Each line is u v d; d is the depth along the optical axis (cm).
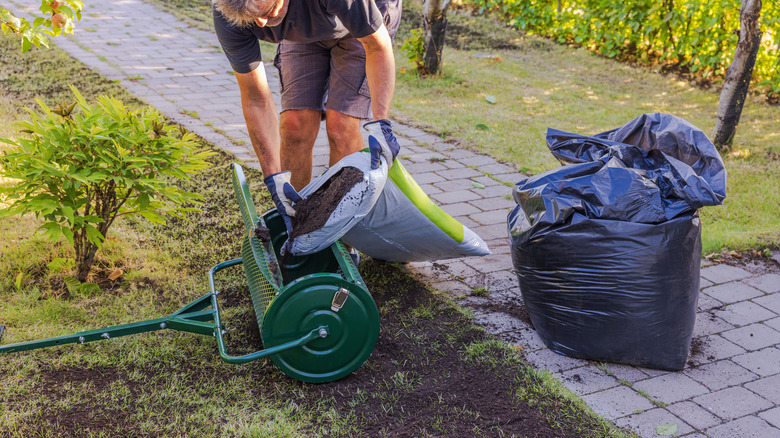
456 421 285
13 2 1252
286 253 346
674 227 304
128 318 352
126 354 321
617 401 304
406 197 336
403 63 1013
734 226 502
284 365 298
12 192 353
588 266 312
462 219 511
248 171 575
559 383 314
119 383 299
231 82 876
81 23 1159
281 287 303
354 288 292
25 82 802
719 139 675
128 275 395
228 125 697
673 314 315
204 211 473
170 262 415
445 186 575
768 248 465
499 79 955
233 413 283
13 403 279
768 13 868
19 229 439
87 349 322
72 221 338
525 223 335
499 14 1337
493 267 437
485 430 279
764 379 324
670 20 1006
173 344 330
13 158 346
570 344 334
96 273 397
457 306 383
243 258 359
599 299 316
